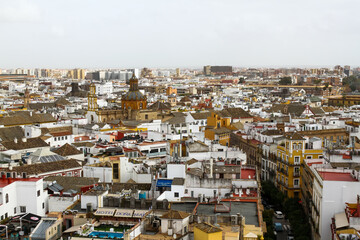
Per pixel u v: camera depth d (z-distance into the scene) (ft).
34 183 352.49
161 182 389.80
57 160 492.95
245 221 302.66
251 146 646.33
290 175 527.81
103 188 369.50
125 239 258.57
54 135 640.99
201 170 418.31
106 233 279.90
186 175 388.37
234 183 387.34
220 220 287.69
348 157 435.94
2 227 310.24
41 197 362.33
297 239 391.04
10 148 536.83
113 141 641.81
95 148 569.23
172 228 271.90
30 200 353.51
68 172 454.81
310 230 413.39
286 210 481.87
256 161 628.28
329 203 350.84
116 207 326.65
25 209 354.74
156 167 455.22
